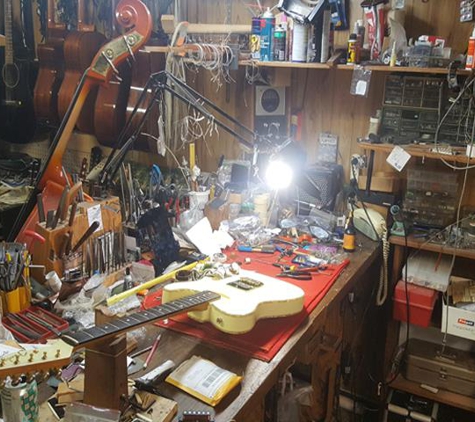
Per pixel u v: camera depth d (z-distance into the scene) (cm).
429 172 221
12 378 100
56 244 164
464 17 201
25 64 307
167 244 190
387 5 220
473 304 213
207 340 139
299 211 238
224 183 235
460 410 226
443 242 213
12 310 145
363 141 218
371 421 255
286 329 145
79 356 126
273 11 243
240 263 190
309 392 219
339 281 179
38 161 307
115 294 159
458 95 205
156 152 271
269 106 256
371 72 218
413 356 227
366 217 221
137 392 113
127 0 208
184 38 231
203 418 107
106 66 202
